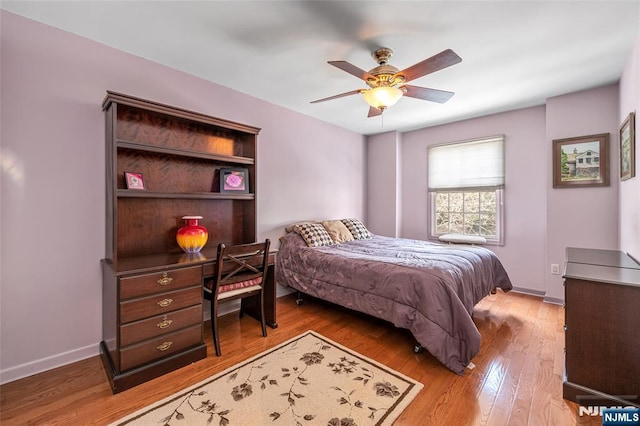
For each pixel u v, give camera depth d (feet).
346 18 6.17
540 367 6.60
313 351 7.38
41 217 6.44
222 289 7.50
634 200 7.22
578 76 8.88
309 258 10.04
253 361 6.90
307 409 5.27
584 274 5.61
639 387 5.05
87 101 7.02
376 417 5.08
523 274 11.98
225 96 9.78
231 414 5.14
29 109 6.27
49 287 6.56
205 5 5.80
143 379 6.04
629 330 5.11
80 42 6.89
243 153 10.05
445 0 5.60
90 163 7.07
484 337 8.08
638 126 6.79
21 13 6.07
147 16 6.16
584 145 9.94
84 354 7.00
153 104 7.06
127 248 7.62
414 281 7.22
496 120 12.53
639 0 5.54
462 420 5.01
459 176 13.60
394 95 6.84
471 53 7.53
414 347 7.48
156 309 6.31
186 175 8.73
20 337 6.22
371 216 16.35
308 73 8.84
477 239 12.21
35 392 5.73
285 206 12.00
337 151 14.49
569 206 10.30
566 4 5.69
